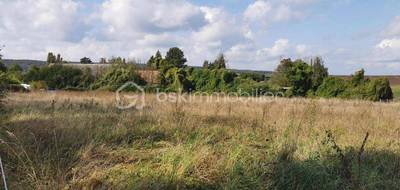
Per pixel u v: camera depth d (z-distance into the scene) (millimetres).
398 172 5648
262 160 5742
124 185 4805
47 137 6871
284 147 6230
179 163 5383
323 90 28219
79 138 6816
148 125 8531
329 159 5645
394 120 10914
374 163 5984
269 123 9070
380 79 26656
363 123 9984
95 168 5496
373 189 5035
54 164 5434
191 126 8438
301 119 9383
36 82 35219
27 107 11906
